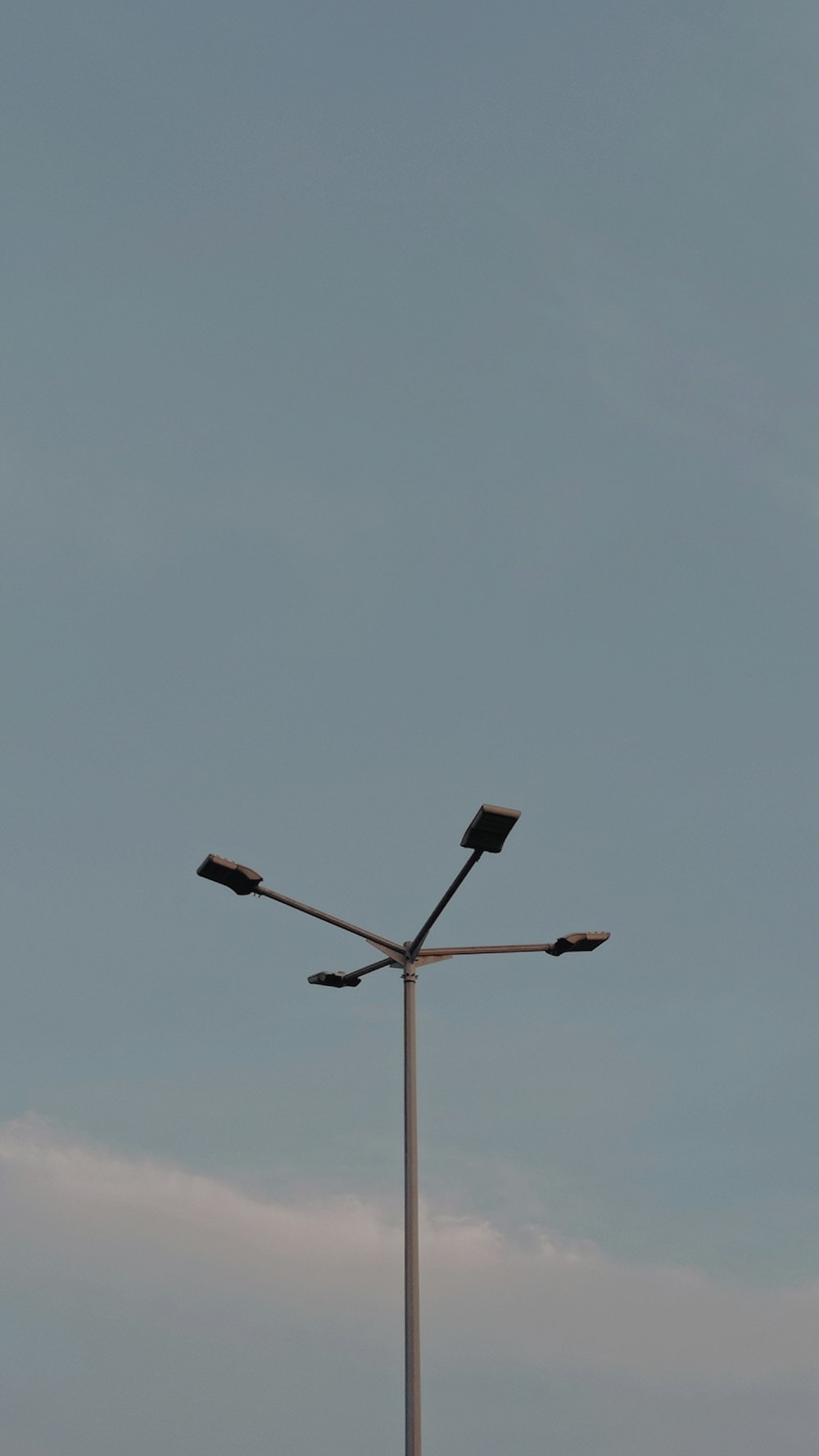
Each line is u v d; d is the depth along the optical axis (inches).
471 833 1001.5
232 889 1051.9
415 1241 995.3
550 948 1101.1
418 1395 962.7
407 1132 1023.0
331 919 1067.9
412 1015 1060.5
